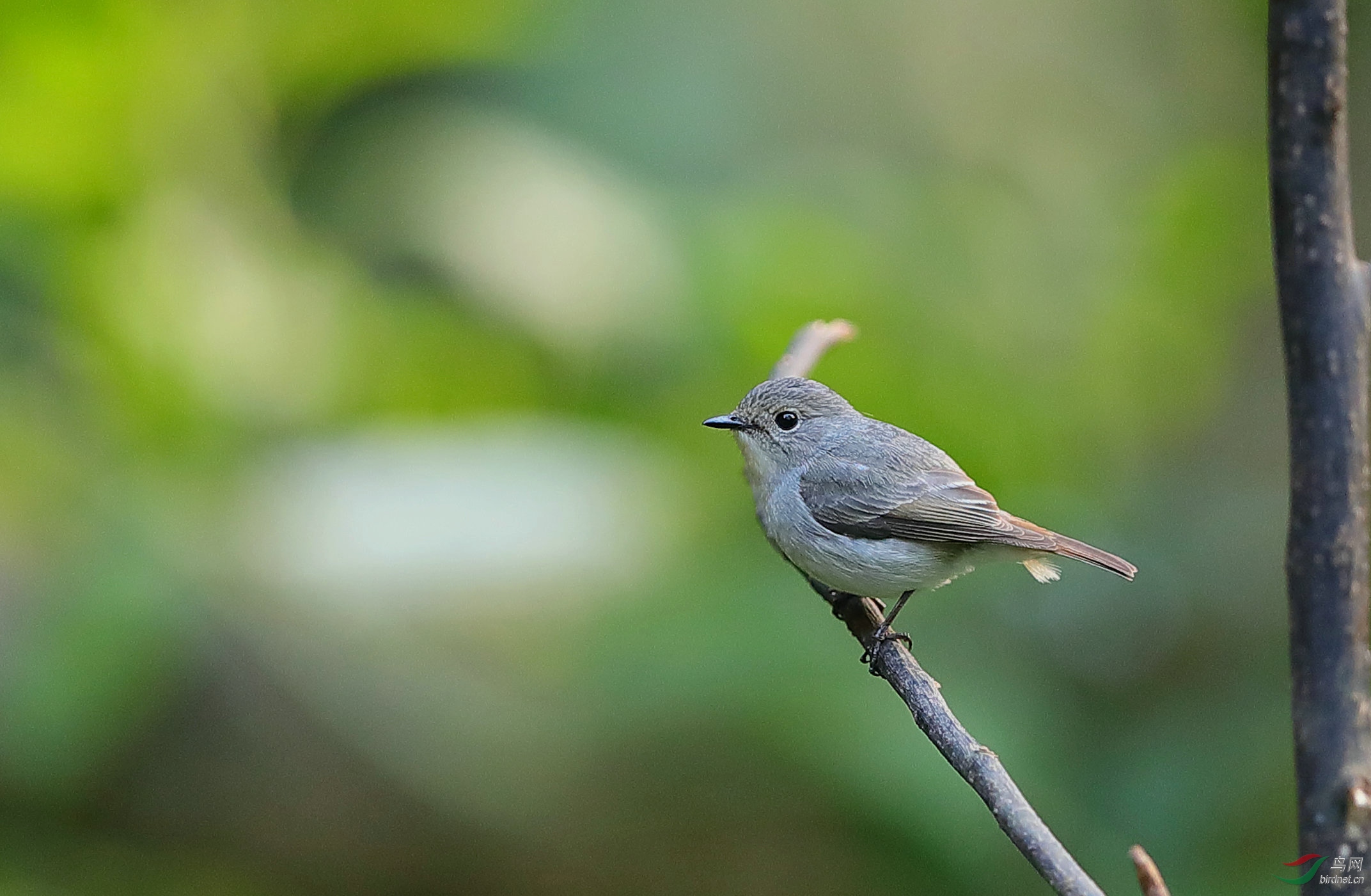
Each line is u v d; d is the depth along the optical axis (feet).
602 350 40.09
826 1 52.37
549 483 36.88
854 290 40.78
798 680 31.60
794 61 51.08
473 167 40.29
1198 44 56.90
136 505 32.94
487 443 37.96
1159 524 39.70
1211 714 34.81
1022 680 33.65
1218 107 56.49
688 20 48.78
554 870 34.17
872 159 51.26
